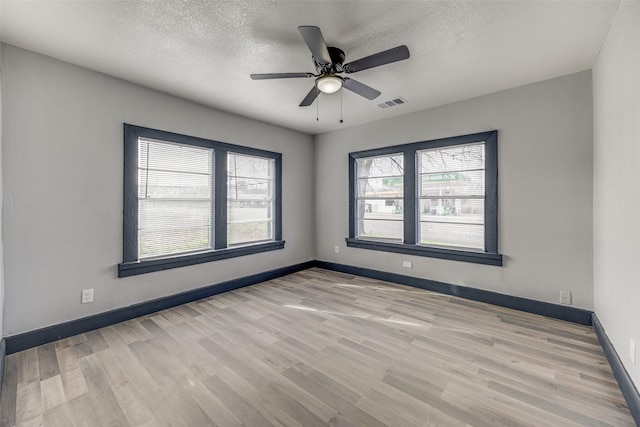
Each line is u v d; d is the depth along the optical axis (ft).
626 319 5.88
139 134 9.88
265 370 6.72
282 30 6.91
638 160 5.21
